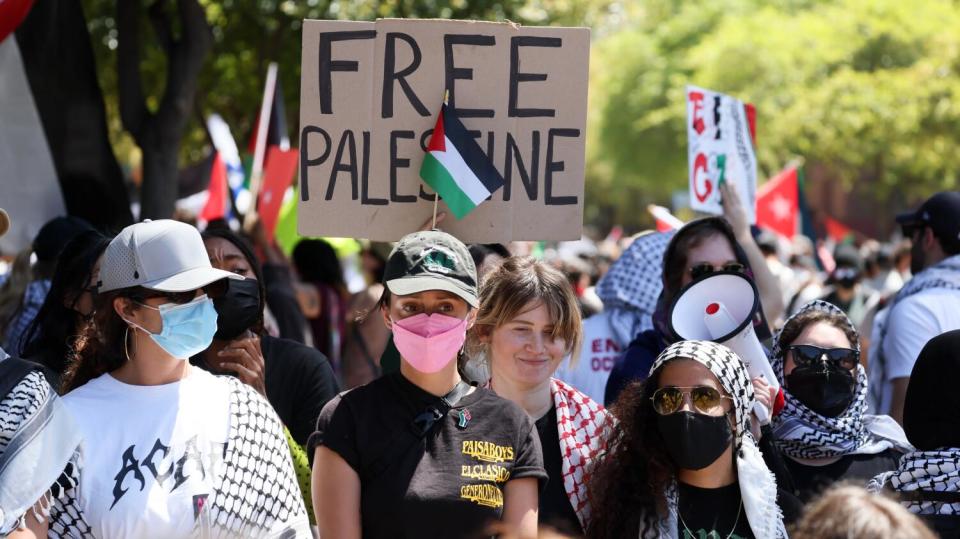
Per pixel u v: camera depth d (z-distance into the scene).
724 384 3.52
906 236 5.57
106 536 3.14
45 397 3.10
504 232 4.39
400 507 3.22
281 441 3.45
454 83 4.38
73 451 3.11
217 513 3.23
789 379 4.34
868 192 36.84
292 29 13.73
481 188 4.27
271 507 3.34
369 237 4.39
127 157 20.97
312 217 4.39
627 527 3.55
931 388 3.74
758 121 29.92
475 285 3.38
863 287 11.02
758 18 32.06
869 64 30.25
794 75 29.98
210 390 3.37
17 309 5.25
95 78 7.52
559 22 14.40
